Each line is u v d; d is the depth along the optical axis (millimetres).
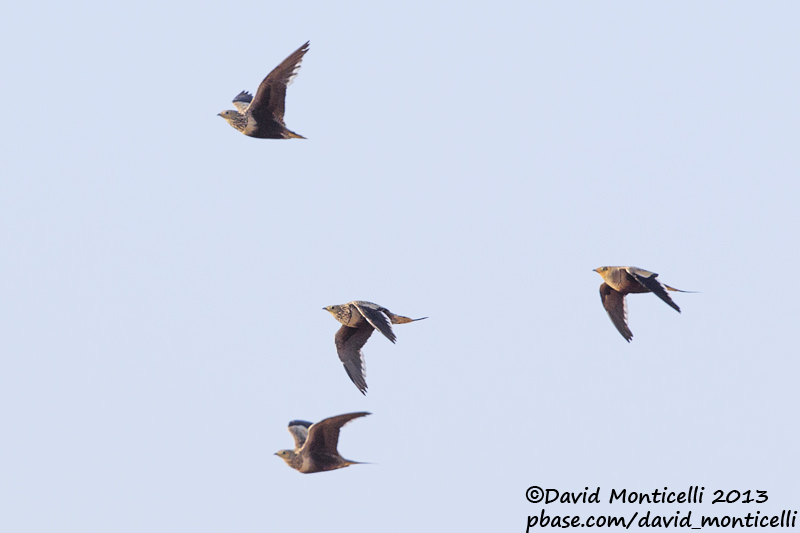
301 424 27250
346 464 25609
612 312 28578
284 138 29234
